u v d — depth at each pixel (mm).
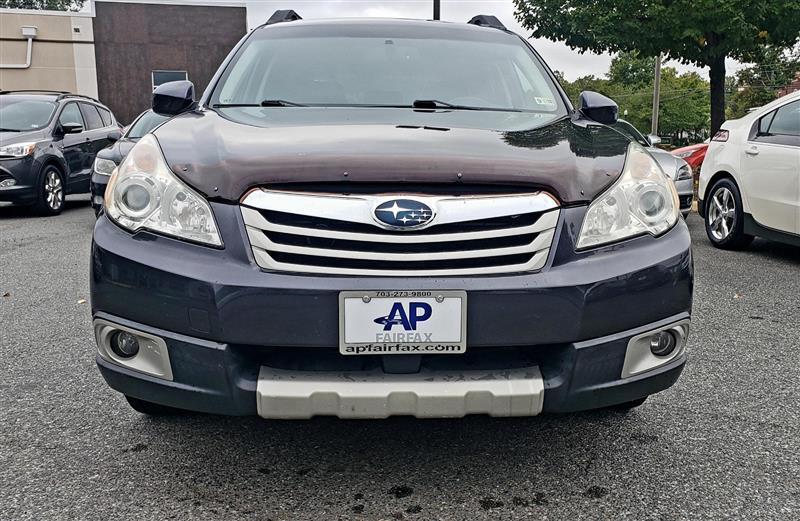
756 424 2814
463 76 3336
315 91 3168
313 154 2180
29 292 5062
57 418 2846
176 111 3066
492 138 2469
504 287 2055
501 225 2100
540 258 2117
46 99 10633
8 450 2562
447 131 2535
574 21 12133
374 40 3561
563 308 2088
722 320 4352
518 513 2162
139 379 2172
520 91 3295
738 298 4914
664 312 2230
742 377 3346
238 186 2113
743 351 3738
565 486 2326
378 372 2082
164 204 2168
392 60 3408
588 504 2217
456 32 3721
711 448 2605
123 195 2230
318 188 2096
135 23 22359
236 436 2689
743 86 47969
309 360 2123
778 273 5777
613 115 3146
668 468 2453
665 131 75500
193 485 2324
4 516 2125
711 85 12469
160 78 22766
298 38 3570
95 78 22375
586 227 2170
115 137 8695
